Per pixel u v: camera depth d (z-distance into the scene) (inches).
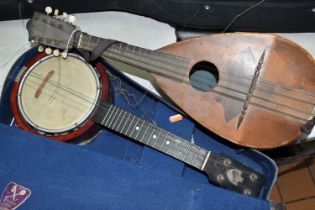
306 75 40.0
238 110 40.8
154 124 43.2
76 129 41.9
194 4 45.1
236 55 40.8
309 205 61.8
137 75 48.9
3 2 47.0
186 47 41.8
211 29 49.5
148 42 51.2
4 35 51.7
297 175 63.8
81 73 43.0
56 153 38.7
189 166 44.0
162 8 47.0
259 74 40.4
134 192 37.4
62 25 40.7
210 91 41.3
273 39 40.4
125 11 51.4
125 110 45.0
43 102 42.4
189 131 43.4
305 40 49.9
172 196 37.0
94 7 49.9
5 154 38.8
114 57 41.8
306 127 39.6
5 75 49.9
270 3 43.9
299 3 43.8
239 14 45.6
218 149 45.4
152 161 41.7
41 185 37.9
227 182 40.0
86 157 38.4
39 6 48.3
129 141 47.0
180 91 41.9
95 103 42.1
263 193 40.3
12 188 38.0
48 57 43.6
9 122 45.0
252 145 41.0
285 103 40.1
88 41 41.1
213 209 36.5
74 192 37.6
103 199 37.3
